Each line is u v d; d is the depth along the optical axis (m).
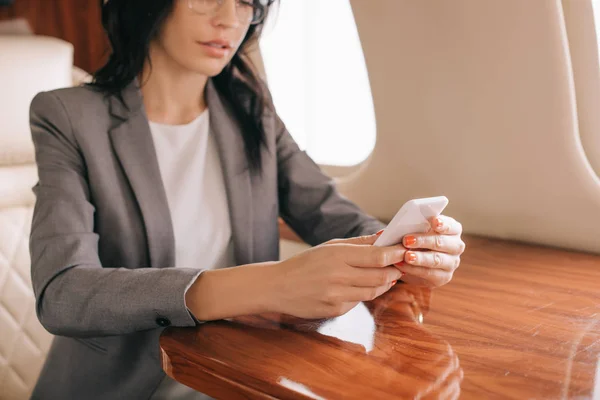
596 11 1.20
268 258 1.32
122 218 1.15
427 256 0.91
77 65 2.40
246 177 1.28
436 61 1.38
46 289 0.96
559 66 1.21
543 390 0.67
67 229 1.03
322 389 0.67
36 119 1.17
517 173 1.32
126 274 0.93
